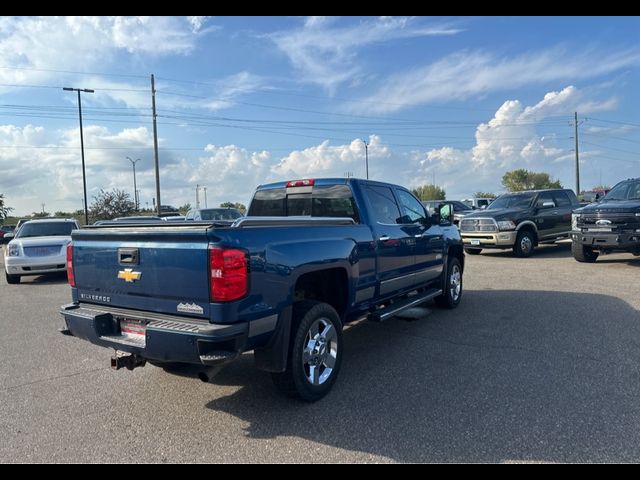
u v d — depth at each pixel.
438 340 5.86
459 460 3.14
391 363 5.07
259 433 3.61
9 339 6.52
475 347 5.52
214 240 3.41
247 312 3.50
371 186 5.71
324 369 4.31
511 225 13.88
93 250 4.15
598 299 7.82
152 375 4.94
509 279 10.16
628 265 11.76
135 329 3.89
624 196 11.79
